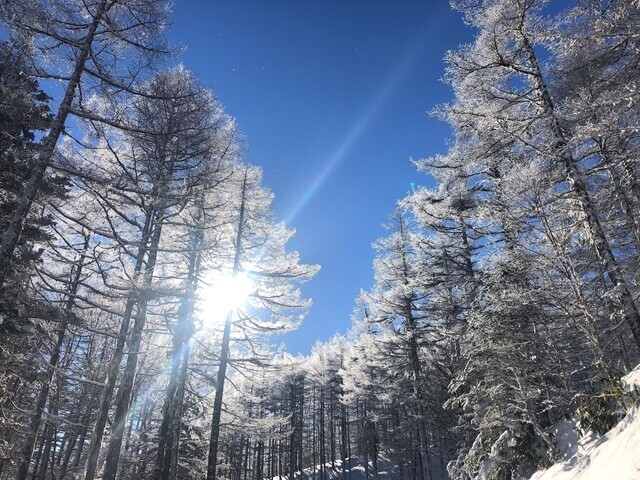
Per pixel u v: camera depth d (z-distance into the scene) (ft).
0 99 31.89
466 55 40.45
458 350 60.13
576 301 31.04
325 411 188.03
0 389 37.47
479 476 35.83
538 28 38.27
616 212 40.78
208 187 41.16
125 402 35.50
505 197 33.71
